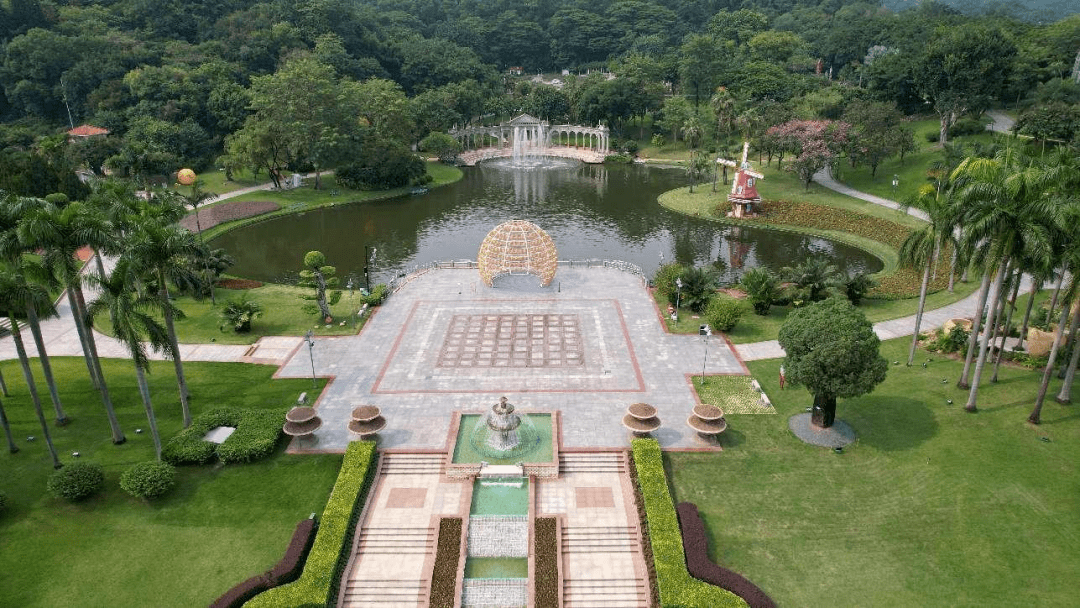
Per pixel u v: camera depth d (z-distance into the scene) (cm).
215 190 13738
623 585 3903
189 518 4278
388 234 11469
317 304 7169
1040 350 5838
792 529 4188
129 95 15925
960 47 13312
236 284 8606
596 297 7812
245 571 3891
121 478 4406
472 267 8944
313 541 4081
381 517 4331
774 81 18238
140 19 18962
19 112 16450
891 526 4181
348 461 4644
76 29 17288
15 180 9188
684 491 4531
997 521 4128
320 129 13575
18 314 5084
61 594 3725
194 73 16262
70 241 4434
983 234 4628
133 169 10912
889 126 13150
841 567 3906
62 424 5269
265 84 13925
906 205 5747
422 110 17262
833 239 10875
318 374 6050
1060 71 15725
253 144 13075
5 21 16725
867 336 4578
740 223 11825
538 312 7381
